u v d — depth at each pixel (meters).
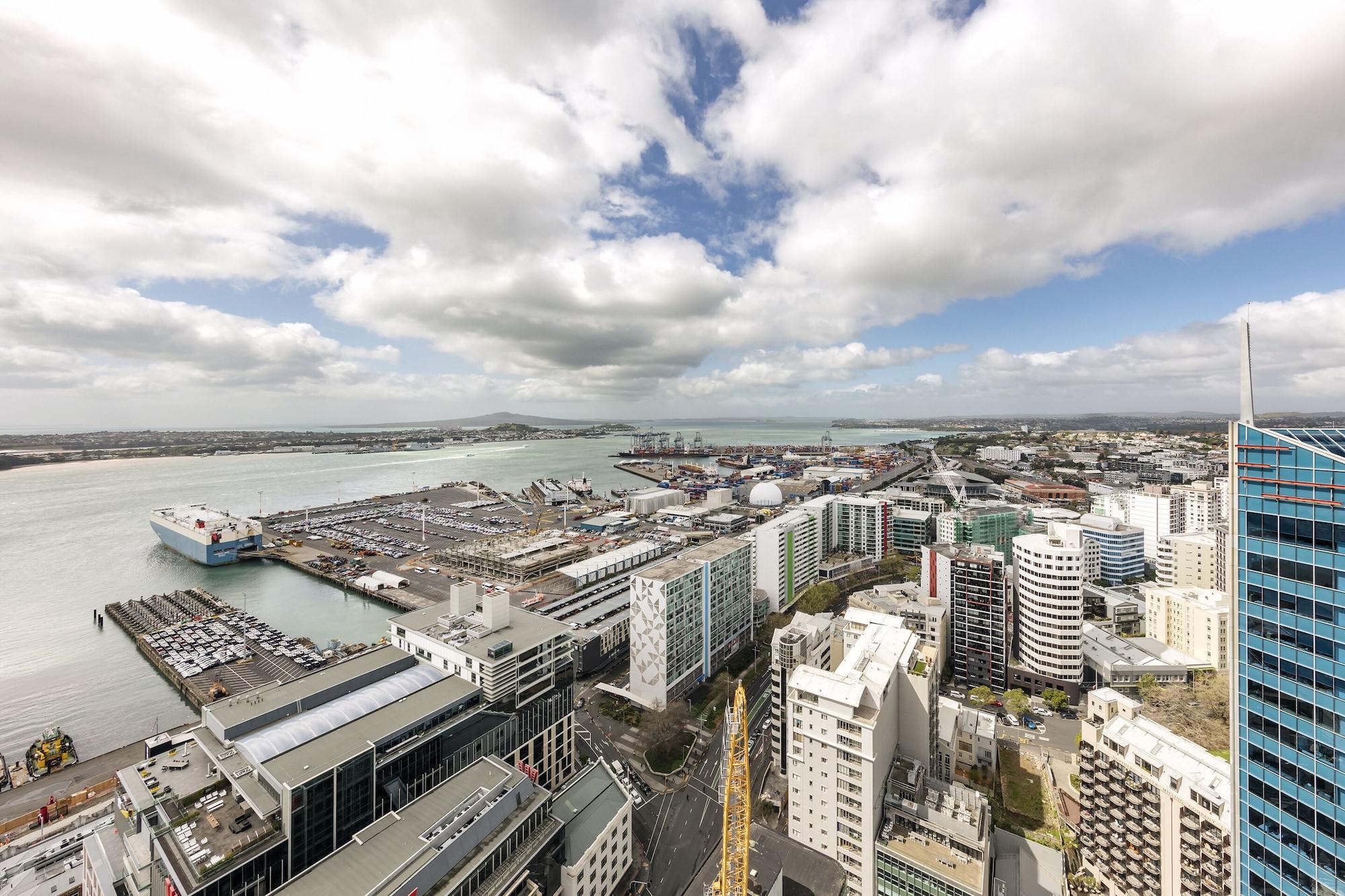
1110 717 124.81
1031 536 185.88
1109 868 101.19
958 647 187.38
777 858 102.94
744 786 86.00
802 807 107.94
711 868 106.38
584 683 183.12
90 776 137.38
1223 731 140.12
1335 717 59.84
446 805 82.44
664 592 161.12
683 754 144.38
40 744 146.25
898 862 95.75
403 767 90.50
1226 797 83.25
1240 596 68.88
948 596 194.38
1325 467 60.78
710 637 184.12
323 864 71.75
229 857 69.94
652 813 123.62
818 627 145.25
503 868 81.25
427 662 125.75
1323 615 60.97
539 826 89.44
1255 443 67.19
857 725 99.44
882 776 105.88
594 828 99.00
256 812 76.00
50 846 107.50
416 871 71.06
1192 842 86.44
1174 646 186.88
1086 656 178.50
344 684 101.00
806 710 105.94
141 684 189.25
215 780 82.62
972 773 134.75
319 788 78.12
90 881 87.38
